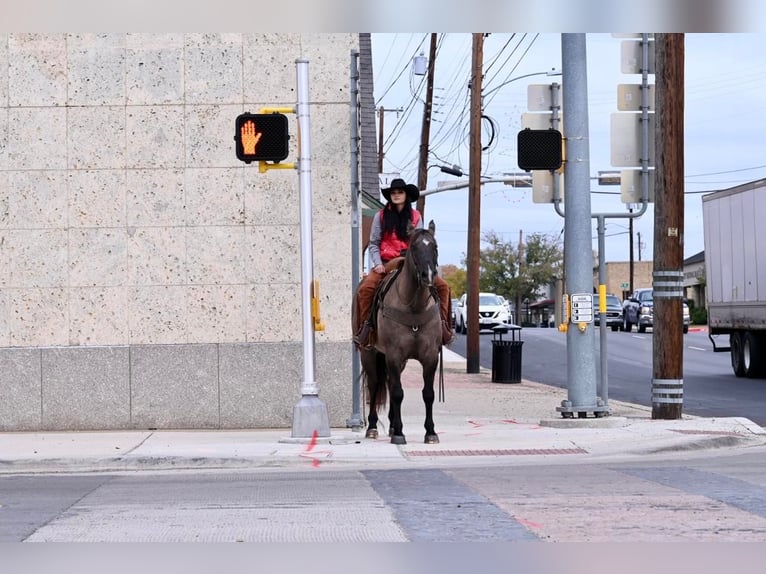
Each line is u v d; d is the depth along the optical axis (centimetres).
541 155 1599
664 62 1688
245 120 1398
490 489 1045
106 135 1612
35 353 1603
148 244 1612
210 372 1611
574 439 1443
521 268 12694
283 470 1261
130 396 1608
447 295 1448
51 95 1611
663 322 1697
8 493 1073
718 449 1397
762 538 791
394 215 1451
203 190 1616
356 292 1471
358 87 1634
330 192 1622
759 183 2803
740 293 2941
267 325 1616
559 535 809
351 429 1595
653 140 1711
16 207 1611
